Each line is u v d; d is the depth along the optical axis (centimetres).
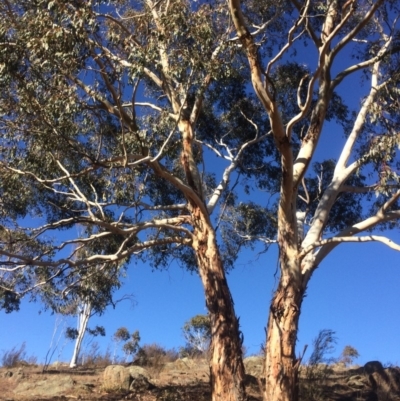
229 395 1026
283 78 1527
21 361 2394
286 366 1009
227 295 1122
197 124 1586
